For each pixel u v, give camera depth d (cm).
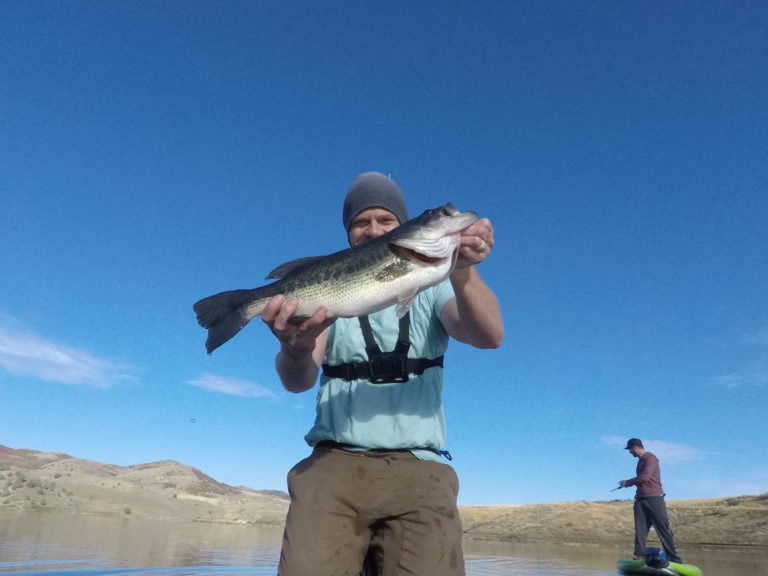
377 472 124
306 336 123
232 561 312
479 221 119
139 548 357
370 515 123
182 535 508
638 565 357
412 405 131
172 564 285
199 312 149
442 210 124
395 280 125
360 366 135
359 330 139
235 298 146
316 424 137
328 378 140
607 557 445
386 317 141
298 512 123
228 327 144
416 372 135
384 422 128
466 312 126
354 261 131
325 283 132
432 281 123
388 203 163
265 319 122
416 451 127
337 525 120
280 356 138
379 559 127
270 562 315
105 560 283
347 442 127
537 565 372
